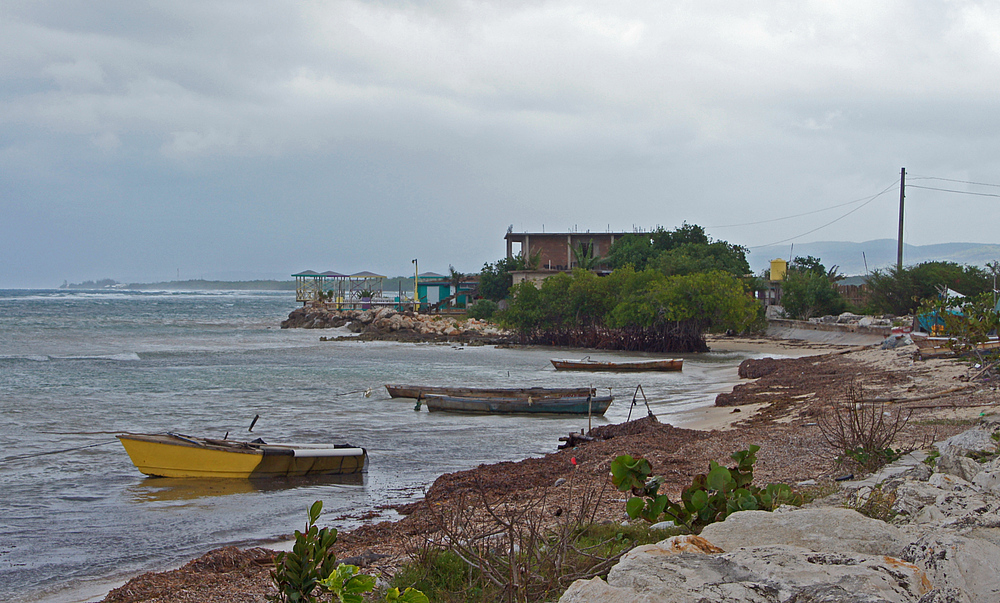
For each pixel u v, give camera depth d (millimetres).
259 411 29453
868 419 18094
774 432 19312
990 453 10516
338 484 17938
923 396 23062
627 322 62344
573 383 40062
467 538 8680
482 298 95812
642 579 4281
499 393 29828
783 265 89562
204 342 69312
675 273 76000
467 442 23250
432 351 62125
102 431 24516
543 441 23453
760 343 67188
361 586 5297
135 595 9820
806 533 5375
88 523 14602
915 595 4180
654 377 43156
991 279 62094
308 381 39875
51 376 40500
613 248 91000
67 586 11094
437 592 8000
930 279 63594
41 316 108500
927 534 5191
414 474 18938
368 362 51812
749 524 5539
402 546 10742
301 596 5707
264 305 178875
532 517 11141
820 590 3984
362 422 27188
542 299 68562
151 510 15562
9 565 12055
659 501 7852
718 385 38812
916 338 38000
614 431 22438
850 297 84312
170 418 27484
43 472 18938
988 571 4551
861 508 8508
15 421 26266
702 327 61938
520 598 6703
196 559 11555
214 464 17891
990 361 24859
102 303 171500
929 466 10570
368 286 116188
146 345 65000
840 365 37969
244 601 9305
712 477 7805
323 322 90688
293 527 14211
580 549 7961
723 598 3973
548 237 99688
